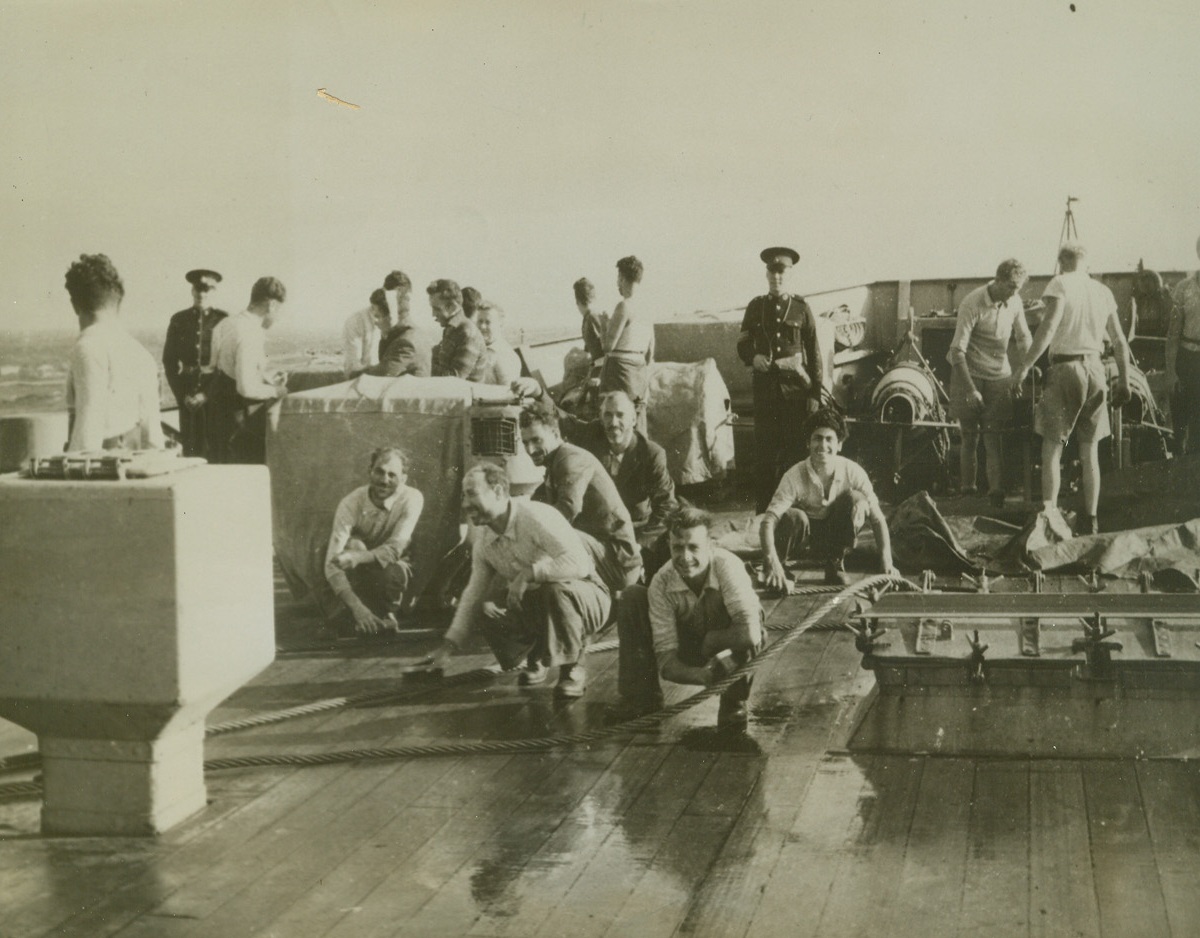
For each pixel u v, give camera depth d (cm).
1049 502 792
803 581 788
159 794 484
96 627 469
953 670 550
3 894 436
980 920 390
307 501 756
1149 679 533
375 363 876
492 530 623
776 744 546
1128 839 440
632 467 756
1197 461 768
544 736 570
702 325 909
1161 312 774
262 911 419
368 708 619
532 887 427
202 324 852
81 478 475
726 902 409
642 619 577
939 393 852
